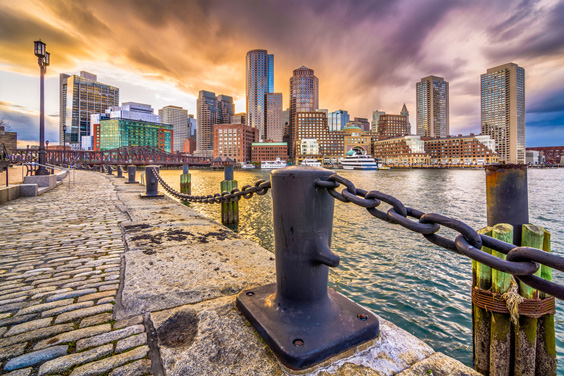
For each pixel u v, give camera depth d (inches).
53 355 57.1
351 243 429.1
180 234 165.9
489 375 97.5
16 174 776.3
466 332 195.9
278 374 49.8
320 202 61.6
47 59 593.9
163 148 7623.0
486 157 5792.3
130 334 64.3
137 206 290.7
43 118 605.9
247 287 89.1
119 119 6786.4
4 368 52.9
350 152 5442.9
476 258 38.6
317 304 62.9
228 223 490.6
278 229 65.2
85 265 116.3
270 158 6136.8
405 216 50.3
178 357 55.1
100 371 52.0
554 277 305.4
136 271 104.4
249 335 61.1
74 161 2475.4
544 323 92.5
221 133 6043.3
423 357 55.1
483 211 794.2
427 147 6978.4
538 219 663.1
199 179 2096.5
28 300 83.5
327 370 50.8
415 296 249.9
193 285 90.4
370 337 57.6
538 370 93.0
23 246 145.9
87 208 277.4
